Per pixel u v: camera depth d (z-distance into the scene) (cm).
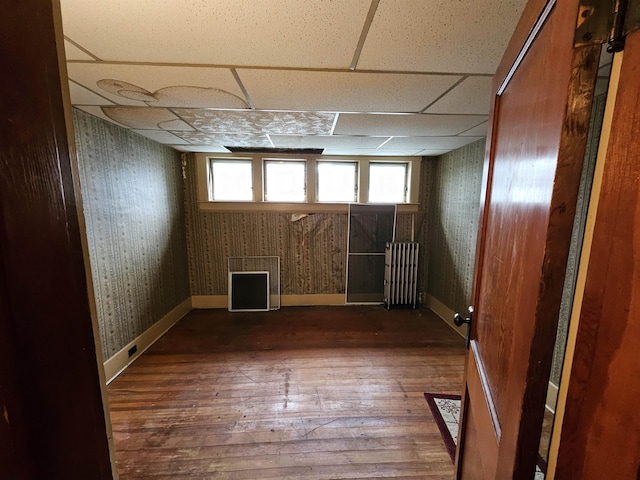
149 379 228
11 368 32
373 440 169
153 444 165
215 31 103
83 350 42
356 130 242
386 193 394
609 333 37
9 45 32
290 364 250
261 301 381
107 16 93
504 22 98
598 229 39
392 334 310
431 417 188
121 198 243
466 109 187
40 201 35
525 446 51
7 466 32
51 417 38
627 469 35
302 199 384
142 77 141
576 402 42
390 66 130
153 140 291
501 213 76
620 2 35
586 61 38
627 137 35
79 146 199
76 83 148
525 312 52
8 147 32
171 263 333
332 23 98
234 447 163
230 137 273
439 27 100
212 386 219
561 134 41
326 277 397
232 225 378
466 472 104
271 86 151
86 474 43
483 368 87
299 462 154
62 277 38
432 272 386
